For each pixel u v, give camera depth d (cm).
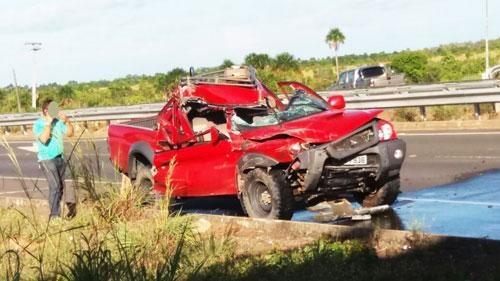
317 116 966
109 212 906
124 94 7012
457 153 1540
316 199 1025
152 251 754
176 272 674
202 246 779
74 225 873
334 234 800
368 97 2338
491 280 590
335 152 907
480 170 1302
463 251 687
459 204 1019
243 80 1134
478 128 1964
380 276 624
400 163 950
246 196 984
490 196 1059
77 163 991
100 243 717
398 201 1080
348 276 632
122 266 666
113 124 1298
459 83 2116
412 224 841
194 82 1118
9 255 747
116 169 1116
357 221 955
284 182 932
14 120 3881
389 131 953
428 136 1892
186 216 871
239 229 902
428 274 622
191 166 1074
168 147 1130
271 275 656
